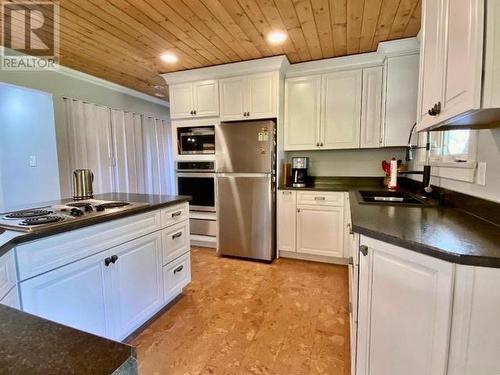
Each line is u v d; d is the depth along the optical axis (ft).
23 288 3.98
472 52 2.72
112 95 13.56
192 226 12.25
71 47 9.23
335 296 7.88
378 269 3.92
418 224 4.21
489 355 2.96
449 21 3.43
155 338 6.09
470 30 2.77
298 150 11.46
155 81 13.10
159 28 7.88
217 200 11.23
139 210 6.01
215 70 11.05
